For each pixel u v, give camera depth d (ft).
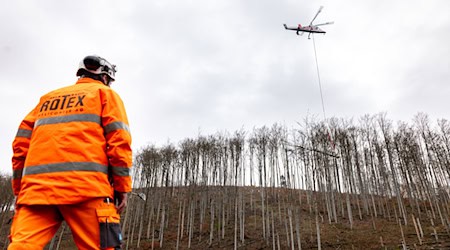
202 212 93.15
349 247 62.75
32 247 5.53
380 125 100.12
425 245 57.77
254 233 78.48
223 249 71.61
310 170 92.12
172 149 103.19
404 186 93.86
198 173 96.32
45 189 5.67
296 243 69.10
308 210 90.27
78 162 5.93
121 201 6.59
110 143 6.39
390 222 74.95
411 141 85.05
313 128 94.07
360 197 99.76
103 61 7.88
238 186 94.48
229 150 98.89
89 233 5.92
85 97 6.60
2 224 89.66
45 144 6.06
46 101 6.84
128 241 79.25
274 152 96.53
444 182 77.66
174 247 76.28
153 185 98.27
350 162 93.40
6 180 97.30
